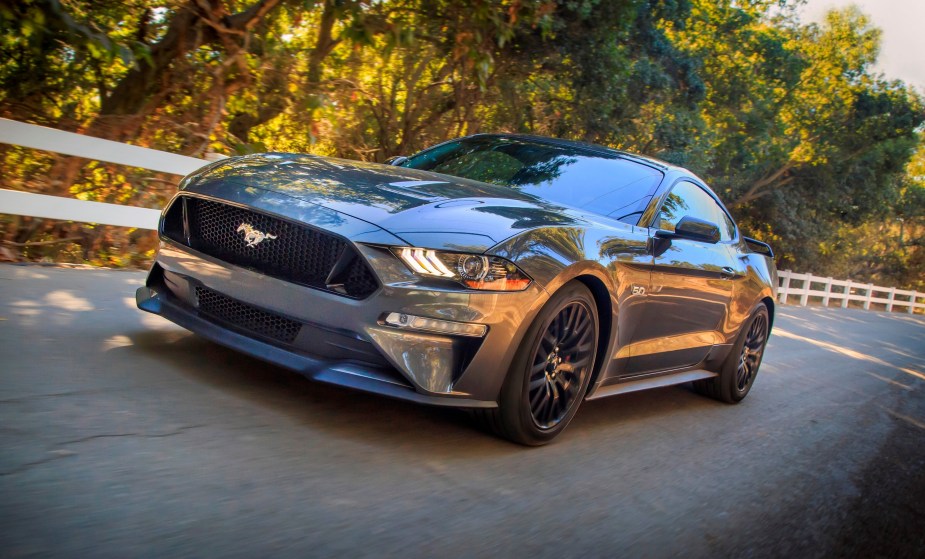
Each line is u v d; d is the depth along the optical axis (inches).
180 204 129.8
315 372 110.1
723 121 1010.1
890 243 1569.9
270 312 114.6
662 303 151.6
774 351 346.0
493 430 125.5
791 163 1082.7
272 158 139.3
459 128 502.0
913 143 1079.6
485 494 103.6
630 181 162.4
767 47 992.9
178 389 118.5
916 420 239.8
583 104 565.6
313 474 97.3
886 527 127.0
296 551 76.8
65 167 262.4
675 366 173.9
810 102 1077.8
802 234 1096.2
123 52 256.5
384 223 110.5
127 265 248.5
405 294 107.0
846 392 268.2
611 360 140.2
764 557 103.0
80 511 76.2
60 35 283.9
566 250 121.7
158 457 92.8
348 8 305.1
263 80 354.6
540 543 91.8
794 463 157.2
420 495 98.3
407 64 474.6
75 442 92.6
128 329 148.9
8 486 78.7
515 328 114.0
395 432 119.6
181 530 76.3
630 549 96.0
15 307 153.1
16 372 114.1
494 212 121.5
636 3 490.0
